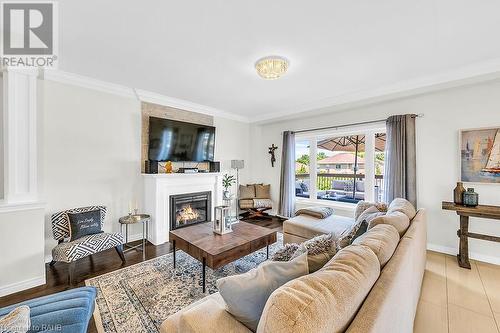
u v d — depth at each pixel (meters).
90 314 1.40
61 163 2.90
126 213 3.49
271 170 5.35
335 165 4.45
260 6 1.67
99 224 2.81
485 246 2.82
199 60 2.52
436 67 2.67
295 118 4.74
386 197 3.41
